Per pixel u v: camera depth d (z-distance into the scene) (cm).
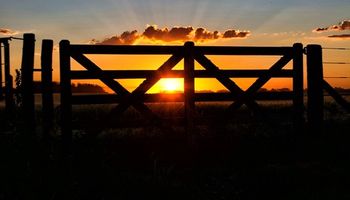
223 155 943
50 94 934
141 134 977
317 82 1048
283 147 976
